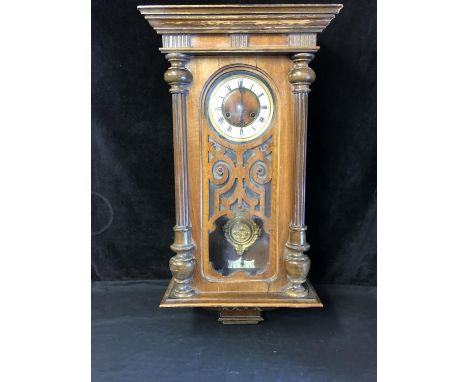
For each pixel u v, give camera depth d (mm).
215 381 1915
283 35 2016
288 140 2127
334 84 2725
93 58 2680
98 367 2018
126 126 2773
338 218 2852
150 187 2846
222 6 1921
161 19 1958
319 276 2920
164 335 2309
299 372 1979
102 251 2898
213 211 2203
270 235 2207
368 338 2279
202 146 2143
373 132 2752
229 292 2219
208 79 2092
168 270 2938
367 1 2641
